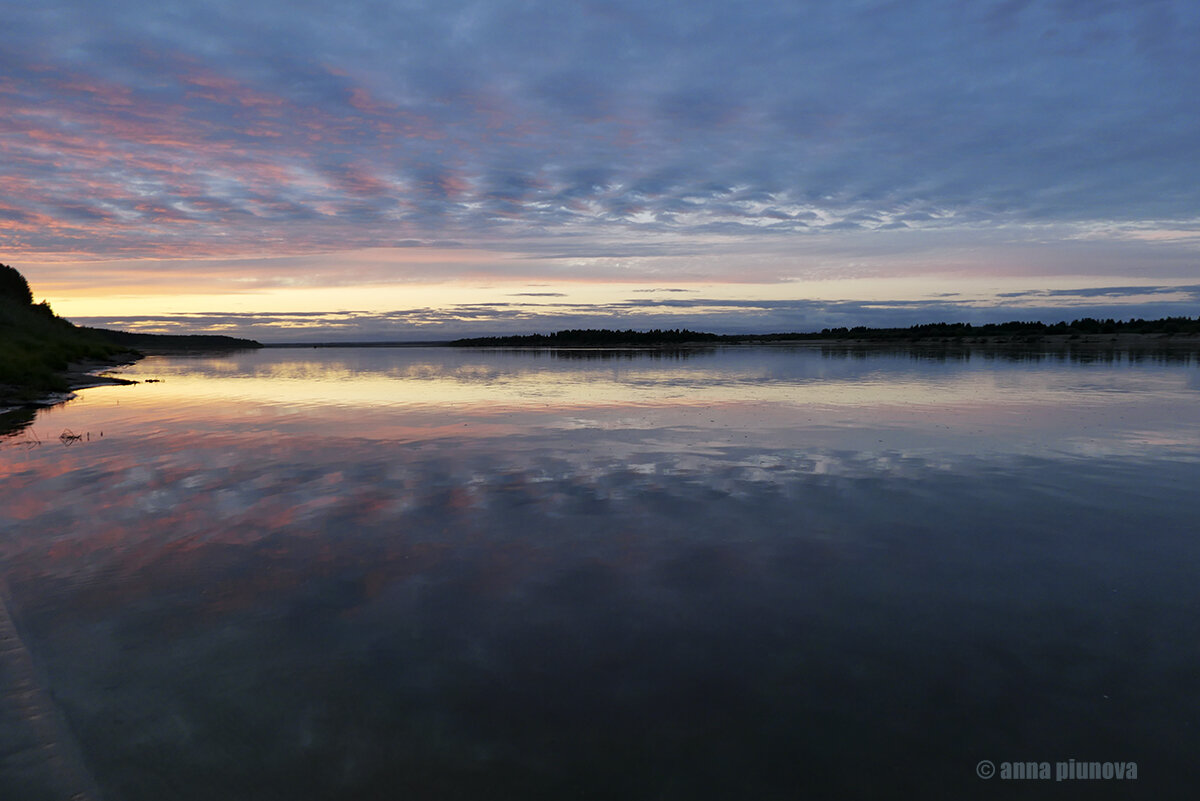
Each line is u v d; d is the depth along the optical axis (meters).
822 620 4.07
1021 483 7.22
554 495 6.77
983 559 5.02
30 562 5.00
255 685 3.43
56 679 3.48
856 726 3.08
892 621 4.05
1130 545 5.30
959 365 27.44
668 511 6.20
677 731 3.06
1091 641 3.80
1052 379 19.72
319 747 2.97
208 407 13.95
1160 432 10.30
